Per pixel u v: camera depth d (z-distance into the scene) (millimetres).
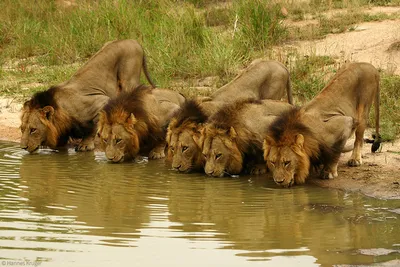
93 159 15055
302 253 9156
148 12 24172
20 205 11336
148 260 8844
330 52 20453
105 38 23078
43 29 25250
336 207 11336
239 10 22578
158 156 15164
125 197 11906
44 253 9086
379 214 10930
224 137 13469
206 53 20453
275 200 11789
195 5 26500
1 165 14312
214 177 13477
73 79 16266
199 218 10680
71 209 11164
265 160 12969
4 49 24406
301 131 12719
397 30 21250
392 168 13359
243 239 9695
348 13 23078
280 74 15875
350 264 8727
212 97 15164
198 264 8719
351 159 13766
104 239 9656
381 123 15664
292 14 24078
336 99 13656
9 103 19078
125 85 16984
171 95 15820
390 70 18344
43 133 15430
